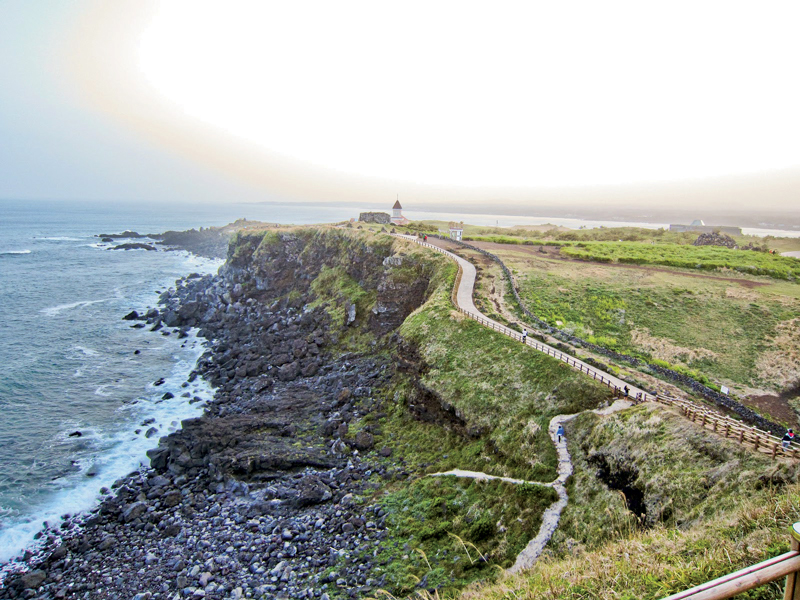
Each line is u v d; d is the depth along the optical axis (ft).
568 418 109.81
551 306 186.70
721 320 171.73
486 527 91.09
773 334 158.30
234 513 112.98
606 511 80.59
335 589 85.30
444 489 107.04
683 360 150.30
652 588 36.04
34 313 293.02
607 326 174.09
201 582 90.22
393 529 99.60
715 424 85.46
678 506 74.69
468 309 179.52
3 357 215.72
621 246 292.81
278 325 254.27
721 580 22.71
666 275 219.41
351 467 126.21
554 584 43.16
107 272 446.19
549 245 302.04
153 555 99.96
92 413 166.91
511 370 133.08
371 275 255.29
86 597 89.86
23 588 92.43
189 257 573.33
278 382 191.21
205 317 285.84
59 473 131.23
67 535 108.47
